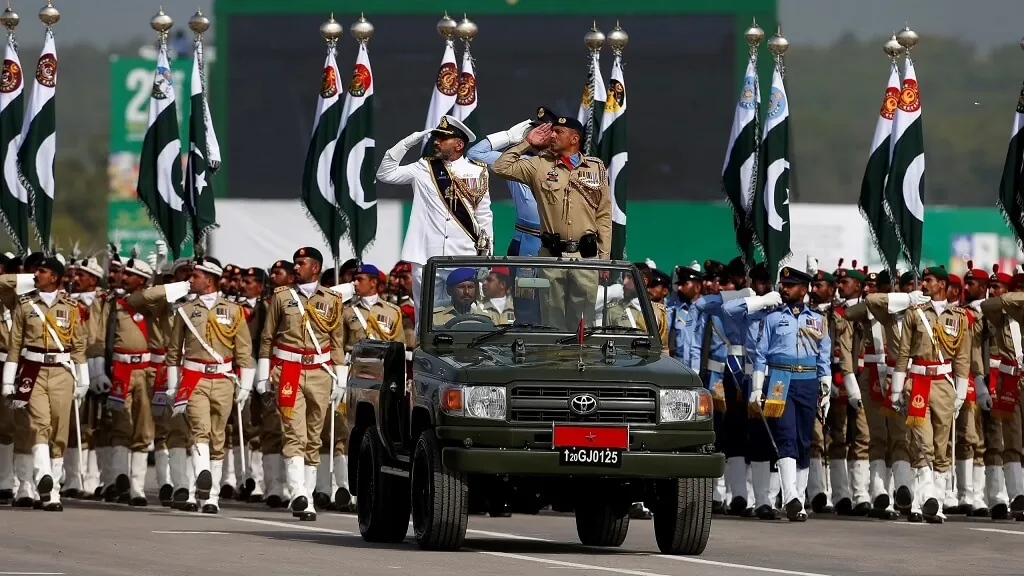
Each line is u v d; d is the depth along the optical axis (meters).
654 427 43.78
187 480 63.22
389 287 70.31
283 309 59.12
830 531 56.47
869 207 68.06
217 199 122.56
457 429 43.22
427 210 56.47
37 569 40.72
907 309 61.88
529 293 48.00
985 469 68.00
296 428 58.53
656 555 46.09
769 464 62.34
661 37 121.81
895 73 68.06
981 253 124.06
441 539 44.31
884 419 65.25
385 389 48.34
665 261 122.06
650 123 122.06
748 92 67.44
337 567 41.09
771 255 66.25
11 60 67.81
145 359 66.75
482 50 122.19
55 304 62.03
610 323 48.00
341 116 68.31
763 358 61.62
